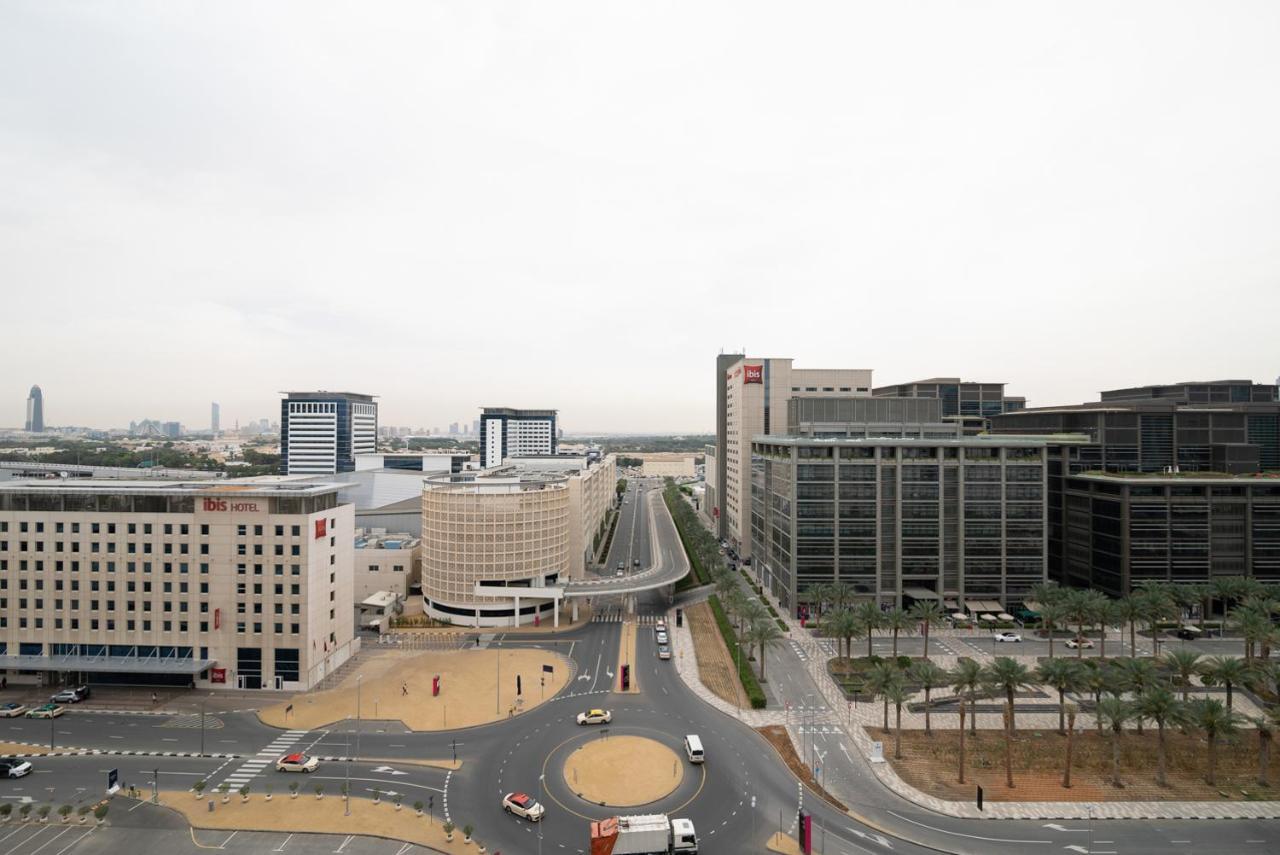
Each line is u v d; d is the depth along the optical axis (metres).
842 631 128.50
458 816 82.75
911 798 87.19
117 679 125.44
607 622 173.50
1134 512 168.50
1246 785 90.50
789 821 81.88
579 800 86.50
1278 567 168.88
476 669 136.38
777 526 192.88
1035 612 163.88
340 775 92.88
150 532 126.50
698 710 115.75
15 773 91.00
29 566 127.19
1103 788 89.69
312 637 126.56
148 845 76.44
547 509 178.38
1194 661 105.31
